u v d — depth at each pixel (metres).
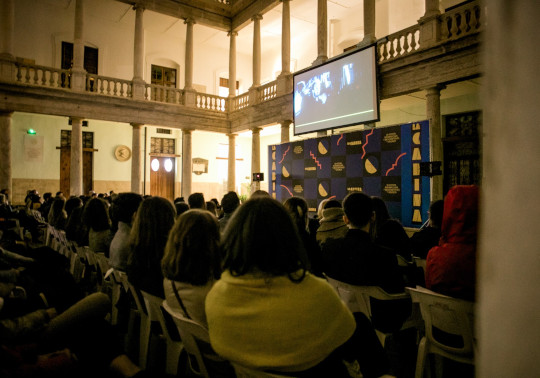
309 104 11.45
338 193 10.17
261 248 1.21
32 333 1.91
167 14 14.29
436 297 2.11
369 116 9.59
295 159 11.57
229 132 16.14
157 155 17.47
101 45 15.80
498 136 0.59
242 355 1.20
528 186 0.55
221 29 15.74
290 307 1.16
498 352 0.58
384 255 2.35
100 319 2.04
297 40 17.41
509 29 0.58
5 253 2.68
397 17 12.32
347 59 10.19
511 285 0.56
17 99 11.77
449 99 11.10
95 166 15.98
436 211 3.45
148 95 15.42
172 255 1.81
